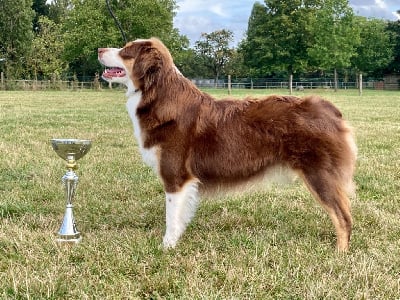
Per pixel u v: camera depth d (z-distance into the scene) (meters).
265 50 23.17
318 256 1.60
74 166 1.85
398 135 4.16
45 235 1.74
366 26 24.19
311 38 22.30
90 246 1.64
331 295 1.33
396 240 1.75
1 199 2.17
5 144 3.43
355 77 23.95
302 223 1.94
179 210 1.70
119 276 1.46
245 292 1.36
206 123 1.65
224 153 1.65
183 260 1.55
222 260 1.55
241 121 1.65
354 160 1.68
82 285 1.39
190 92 1.68
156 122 1.66
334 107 1.69
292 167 1.65
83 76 20.17
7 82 15.50
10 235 1.73
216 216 2.03
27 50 18.81
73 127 4.61
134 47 1.71
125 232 1.81
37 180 2.49
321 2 22.58
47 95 11.77
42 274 1.45
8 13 18.55
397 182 2.52
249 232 1.82
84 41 15.39
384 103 9.18
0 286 1.38
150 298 1.36
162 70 1.66
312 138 1.61
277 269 1.48
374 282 1.40
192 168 1.68
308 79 22.08
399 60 25.47
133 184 2.47
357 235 1.79
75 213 2.04
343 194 1.66
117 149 3.38
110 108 7.25
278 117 1.64
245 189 1.71
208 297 1.31
